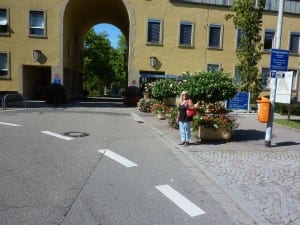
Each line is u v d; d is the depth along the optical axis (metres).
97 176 6.71
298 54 33.06
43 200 5.30
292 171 7.47
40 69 33.75
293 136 12.59
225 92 11.11
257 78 24.28
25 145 9.41
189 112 10.05
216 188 6.27
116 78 69.25
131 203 5.33
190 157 8.62
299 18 32.94
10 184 6.02
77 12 35.16
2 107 22.27
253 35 24.20
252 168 7.65
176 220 4.75
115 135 11.82
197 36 31.28
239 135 12.39
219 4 31.34
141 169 7.40
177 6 30.81
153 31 30.78
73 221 4.57
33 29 30.31
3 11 29.86
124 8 33.38
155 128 13.63
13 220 4.53
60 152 8.72
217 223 4.70
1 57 30.02
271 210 5.13
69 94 34.69
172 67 31.08
